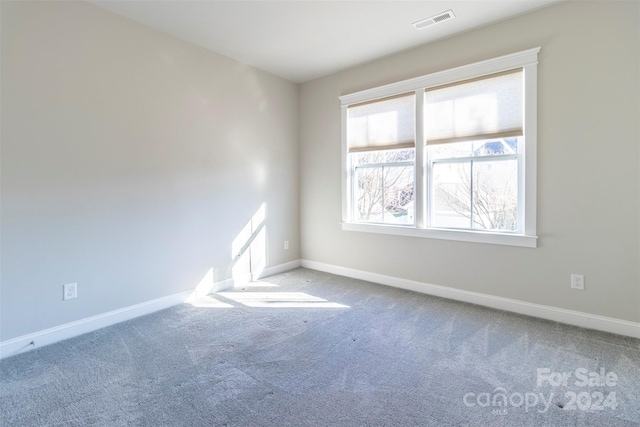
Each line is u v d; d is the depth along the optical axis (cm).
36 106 236
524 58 276
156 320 286
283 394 182
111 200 277
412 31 308
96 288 270
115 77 276
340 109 410
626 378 192
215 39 323
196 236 341
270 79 414
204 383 193
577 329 258
